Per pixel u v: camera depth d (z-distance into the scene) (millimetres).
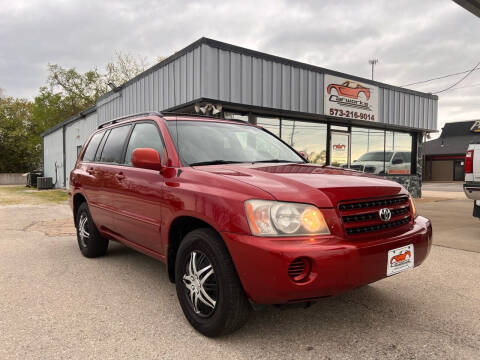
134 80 11805
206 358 2246
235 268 2305
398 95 13109
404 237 2525
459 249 5133
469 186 5660
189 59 8641
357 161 12711
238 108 9195
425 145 41406
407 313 2943
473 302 3182
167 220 2857
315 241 2170
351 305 3105
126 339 2488
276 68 9539
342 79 11133
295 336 2539
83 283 3676
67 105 38500
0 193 17516
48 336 2523
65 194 16828
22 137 35562
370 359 2240
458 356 2279
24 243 5637
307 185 2381
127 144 3902
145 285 3615
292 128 10766
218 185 2486
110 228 4039
